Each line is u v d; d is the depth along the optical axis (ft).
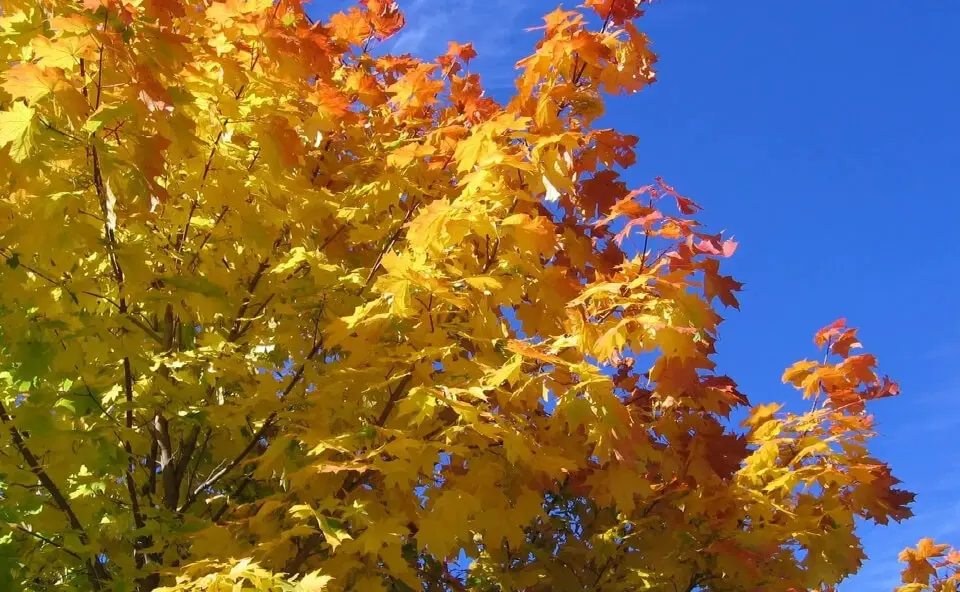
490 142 13.50
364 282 15.33
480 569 17.89
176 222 15.60
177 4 12.19
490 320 13.57
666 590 17.97
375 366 13.57
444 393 12.21
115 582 13.58
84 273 14.64
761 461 18.49
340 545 12.31
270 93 14.87
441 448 12.07
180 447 17.12
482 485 14.19
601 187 16.31
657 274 13.65
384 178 15.89
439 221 12.37
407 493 13.98
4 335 12.96
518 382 14.02
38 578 14.98
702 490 17.51
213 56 13.65
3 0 12.92
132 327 13.96
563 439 15.56
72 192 12.72
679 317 13.10
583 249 16.74
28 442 13.60
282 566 13.32
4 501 13.98
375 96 18.58
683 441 17.48
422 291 12.59
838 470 18.51
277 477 15.98
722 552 16.88
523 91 15.21
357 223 16.46
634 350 13.23
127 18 11.34
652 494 17.80
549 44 14.64
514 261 13.53
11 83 11.05
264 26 13.85
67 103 11.30
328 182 18.76
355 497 13.58
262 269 16.94
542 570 17.39
